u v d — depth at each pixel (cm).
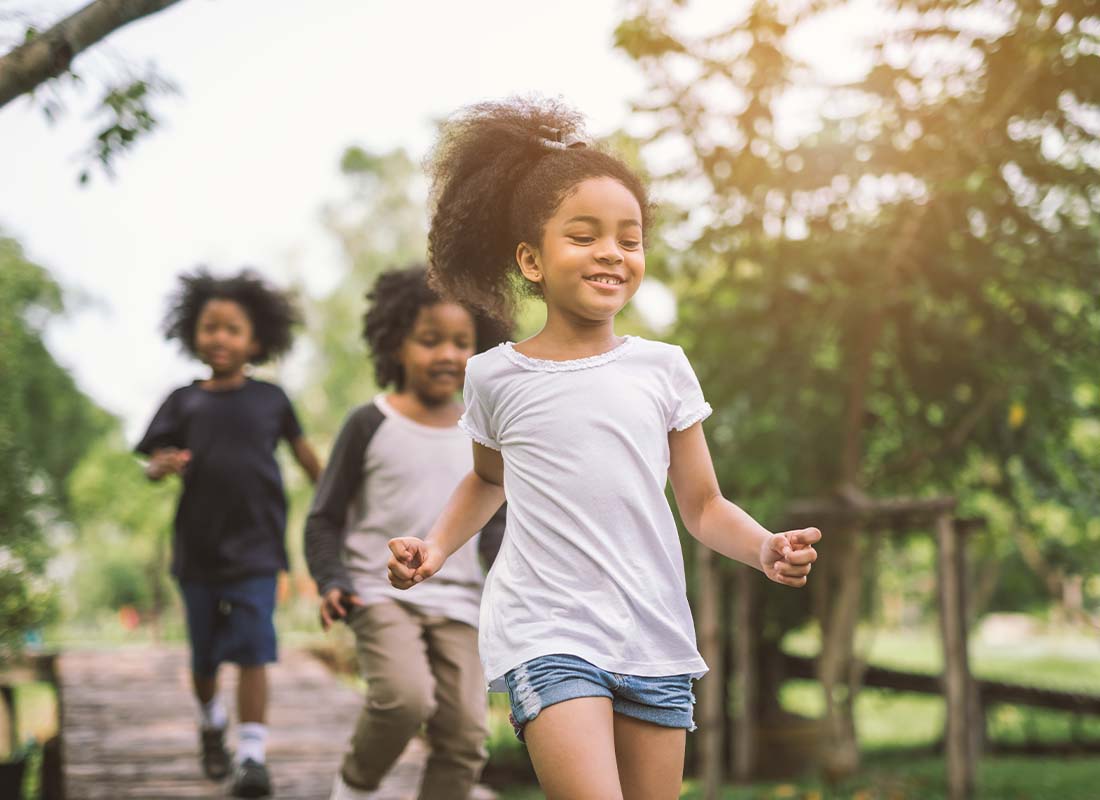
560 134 245
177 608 2375
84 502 1916
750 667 857
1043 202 698
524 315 365
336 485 350
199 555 431
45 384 1875
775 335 774
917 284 720
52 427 1917
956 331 756
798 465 802
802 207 746
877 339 766
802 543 208
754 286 761
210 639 438
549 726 206
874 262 723
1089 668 2066
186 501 435
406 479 348
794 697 1553
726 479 777
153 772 512
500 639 221
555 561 219
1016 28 640
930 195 688
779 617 942
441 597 343
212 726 462
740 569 847
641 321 891
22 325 1558
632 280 228
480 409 236
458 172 250
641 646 218
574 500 220
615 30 707
